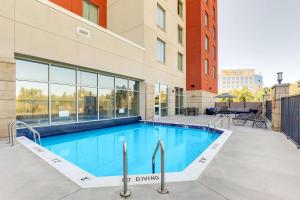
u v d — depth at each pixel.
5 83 6.89
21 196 2.75
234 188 3.00
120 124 12.95
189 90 22.88
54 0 12.34
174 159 6.02
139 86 15.50
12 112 7.01
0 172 3.64
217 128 9.68
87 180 3.26
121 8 16.33
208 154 4.88
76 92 10.53
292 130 6.51
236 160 4.41
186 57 23.17
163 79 17.89
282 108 8.41
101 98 12.12
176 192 2.84
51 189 2.95
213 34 27.97
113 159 6.13
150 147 7.70
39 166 3.96
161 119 15.63
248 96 54.84
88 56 10.65
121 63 12.97
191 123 12.52
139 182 3.15
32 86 8.62
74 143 8.26
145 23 15.10
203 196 2.73
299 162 4.30
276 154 4.94
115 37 12.54
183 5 22.33
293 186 3.09
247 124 11.79
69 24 9.68
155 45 16.58
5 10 7.23
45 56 8.58
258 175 3.53
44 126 8.62
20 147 5.58
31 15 8.08
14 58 7.91
